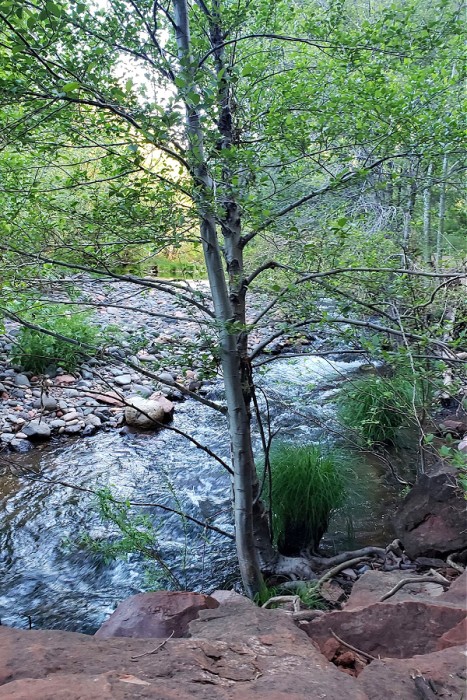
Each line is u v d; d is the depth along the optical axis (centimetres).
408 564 380
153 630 204
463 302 411
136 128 230
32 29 209
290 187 321
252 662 142
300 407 639
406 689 129
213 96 222
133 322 934
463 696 126
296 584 368
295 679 129
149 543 377
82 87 219
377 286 304
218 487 544
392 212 524
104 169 306
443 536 377
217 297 303
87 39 265
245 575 347
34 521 483
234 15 305
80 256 290
